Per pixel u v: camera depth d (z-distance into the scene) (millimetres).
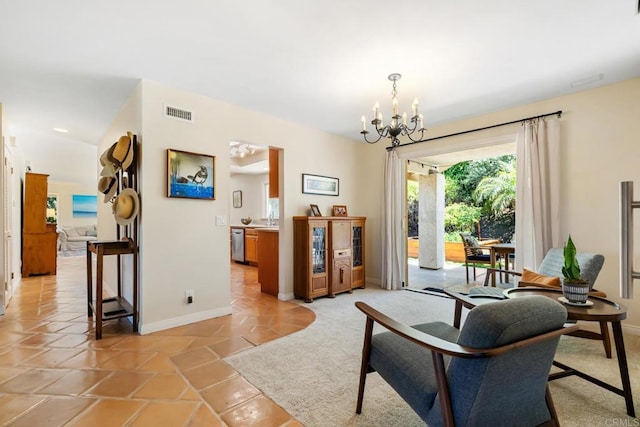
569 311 1800
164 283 2934
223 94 3227
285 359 2318
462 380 1167
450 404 1201
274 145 3963
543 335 1172
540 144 3334
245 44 2303
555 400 1815
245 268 6422
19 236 5184
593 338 2365
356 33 2166
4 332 2809
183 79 2875
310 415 1668
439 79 2893
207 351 2445
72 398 1799
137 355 2361
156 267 2885
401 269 4719
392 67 2652
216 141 3348
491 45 2320
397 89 3094
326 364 2244
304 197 4340
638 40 2254
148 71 2717
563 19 2010
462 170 9062
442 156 5602
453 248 7691
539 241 3285
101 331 2670
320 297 4145
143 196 2818
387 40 2252
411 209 9172
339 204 4871
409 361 1482
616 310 1810
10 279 3984
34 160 6691
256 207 7785
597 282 3049
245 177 7980
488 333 1097
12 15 1941
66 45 2303
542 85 3018
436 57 2492
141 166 2828
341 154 4922
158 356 2348
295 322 3145
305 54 2445
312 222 3990
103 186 3506
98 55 2451
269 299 4039
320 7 1887
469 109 3682
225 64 2600
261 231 4438
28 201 5473
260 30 2125
